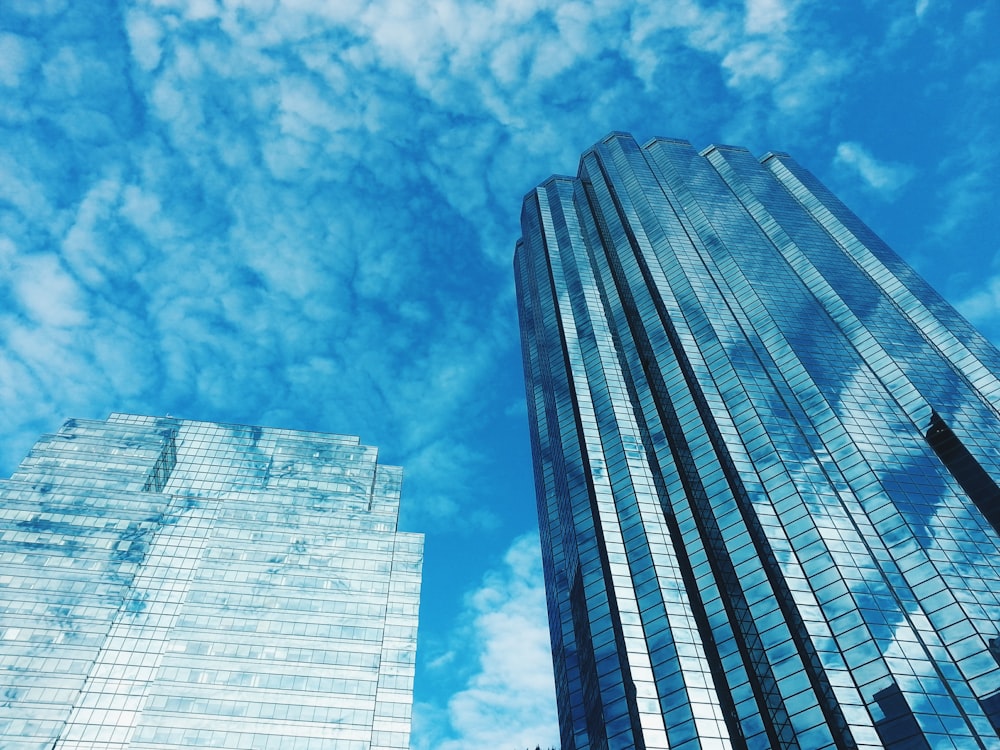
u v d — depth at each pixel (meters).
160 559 119.56
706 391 105.94
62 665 98.50
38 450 136.75
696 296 128.12
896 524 77.44
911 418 97.31
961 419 94.56
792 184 184.38
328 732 94.06
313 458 154.62
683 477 98.50
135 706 96.50
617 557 89.62
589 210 189.12
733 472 91.25
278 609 110.94
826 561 74.00
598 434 113.12
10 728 90.19
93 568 113.94
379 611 113.88
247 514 132.00
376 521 136.00
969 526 77.44
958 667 61.78
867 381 104.94
